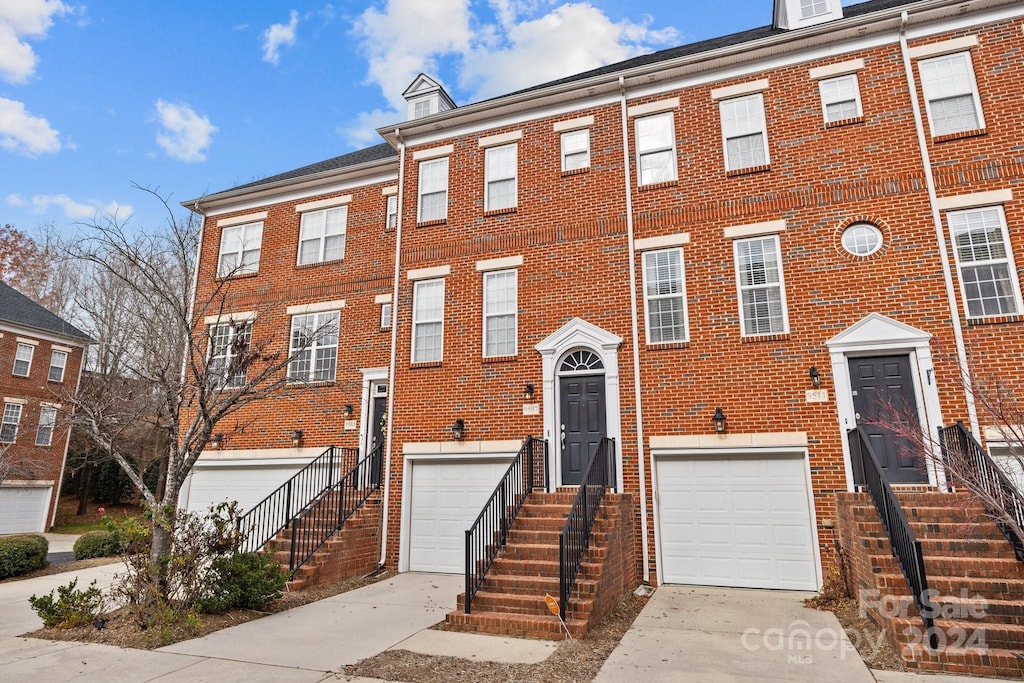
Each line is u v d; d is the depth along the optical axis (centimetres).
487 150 1346
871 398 968
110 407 1055
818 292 1025
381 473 1275
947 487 868
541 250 1230
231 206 1698
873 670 575
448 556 1176
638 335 1115
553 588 766
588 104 1269
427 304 1315
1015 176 959
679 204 1150
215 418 849
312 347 1494
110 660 631
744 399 1027
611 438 1070
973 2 1029
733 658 620
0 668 607
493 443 1168
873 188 1031
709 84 1190
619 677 566
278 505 1304
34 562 1252
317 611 852
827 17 1201
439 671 589
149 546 794
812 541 955
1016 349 898
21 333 2506
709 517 1021
